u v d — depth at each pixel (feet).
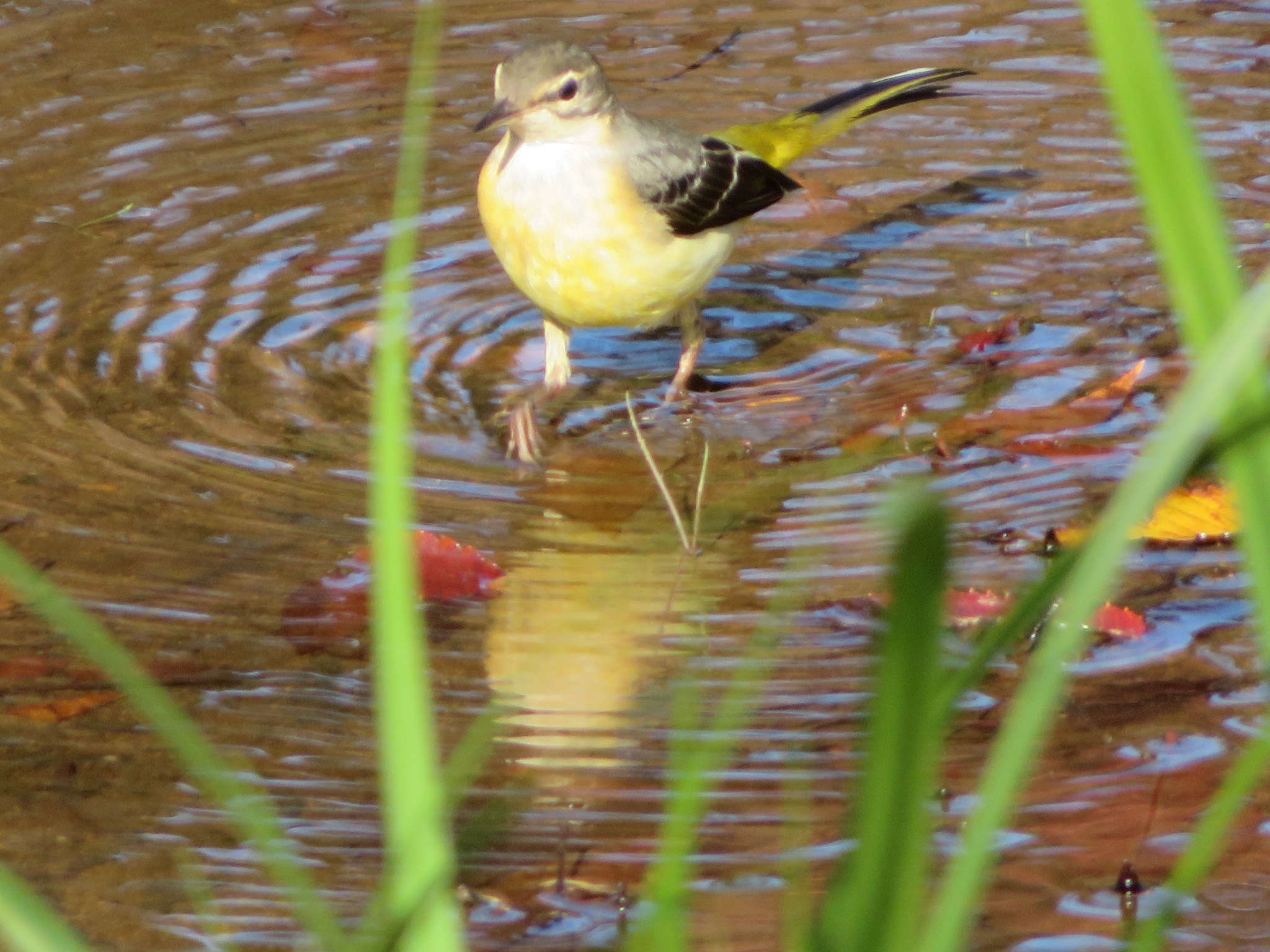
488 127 33.71
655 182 34.47
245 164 47.93
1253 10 55.67
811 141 43.45
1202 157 9.77
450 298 41.73
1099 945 20.49
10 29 56.34
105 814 23.77
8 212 44.98
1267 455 9.82
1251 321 8.93
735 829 23.03
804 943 8.84
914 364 37.78
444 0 58.34
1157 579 28.99
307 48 54.85
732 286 42.32
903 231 44.55
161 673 26.73
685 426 35.37
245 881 22.30
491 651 27.22
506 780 24.13
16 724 25.80
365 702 26.30
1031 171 47.21
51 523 30.81
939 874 21.67
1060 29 55.21
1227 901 21.34
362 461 33.42
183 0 58.65
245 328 39.42
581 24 56.13
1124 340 38.17
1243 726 24.94
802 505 31.83
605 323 36.29
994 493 31.83
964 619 27.58
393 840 10.98
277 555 29.96
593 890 21.89
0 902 11.18
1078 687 26.04
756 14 56.80
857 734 24.94
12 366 37.29
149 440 34.09
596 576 29.37
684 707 25.35
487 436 35.14
